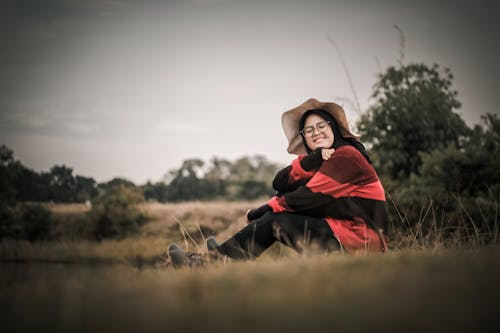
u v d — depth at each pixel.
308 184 4.39
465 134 15.04
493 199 8.61
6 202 20.83
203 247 4.83
